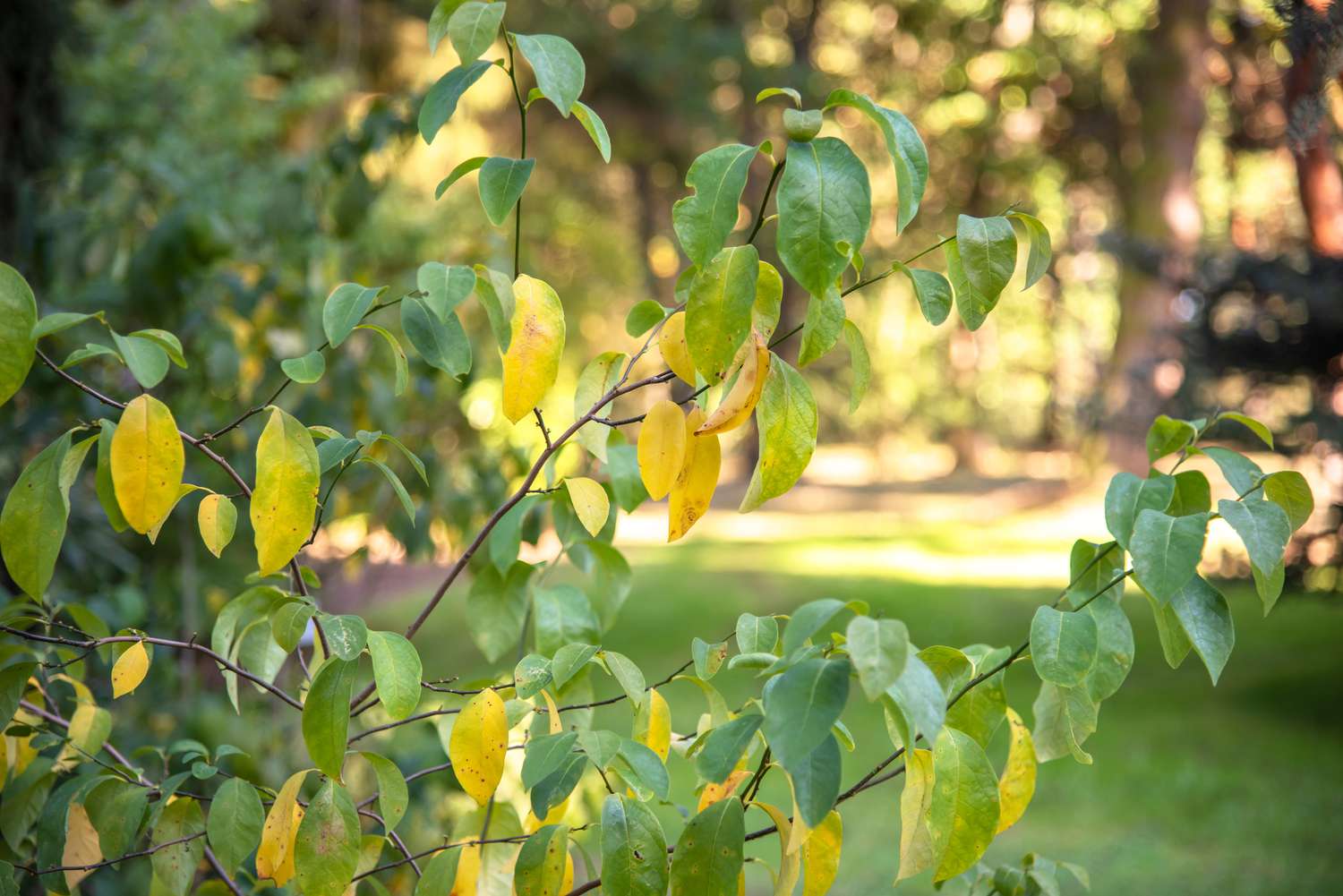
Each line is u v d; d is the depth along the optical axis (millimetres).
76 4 3176
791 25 18156
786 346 16312
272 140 8094
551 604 1361
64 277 2932
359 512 2674
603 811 952
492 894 1175
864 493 22953
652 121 17609
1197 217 14461
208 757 1259
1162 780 6242
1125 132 16359
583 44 16328
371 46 14016
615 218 21078
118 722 2209
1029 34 16234
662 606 11945
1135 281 14422
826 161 814
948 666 1008
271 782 2217
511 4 15961
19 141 2895
